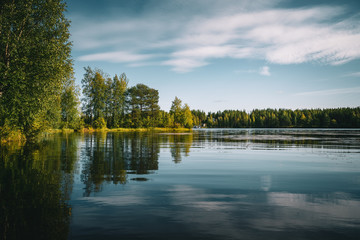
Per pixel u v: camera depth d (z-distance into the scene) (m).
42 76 18.48
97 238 3.64
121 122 82.19
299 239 3.60
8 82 16.75
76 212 4.74
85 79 72.00
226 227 4.06
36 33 19.30
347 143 24.14
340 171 9.35
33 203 5.23
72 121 57.62
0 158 11.92
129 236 3.71
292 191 6.38
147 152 15.81
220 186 6.92
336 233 3.82
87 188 6.57
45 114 24.14
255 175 8.55
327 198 5.74
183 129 106.75
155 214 4.66
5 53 17.61
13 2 17.91
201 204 5.28
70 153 14.66
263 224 4.19
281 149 18.42
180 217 4.52
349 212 4.78
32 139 24.06
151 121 92.88
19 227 4.00
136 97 89.81
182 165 10.73
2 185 6.71
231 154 15.13
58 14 20.19
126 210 4.88
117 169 9.52
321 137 36.34
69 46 20.64
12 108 17.64
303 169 9.79
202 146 21.17
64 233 3.80
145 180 7.63
